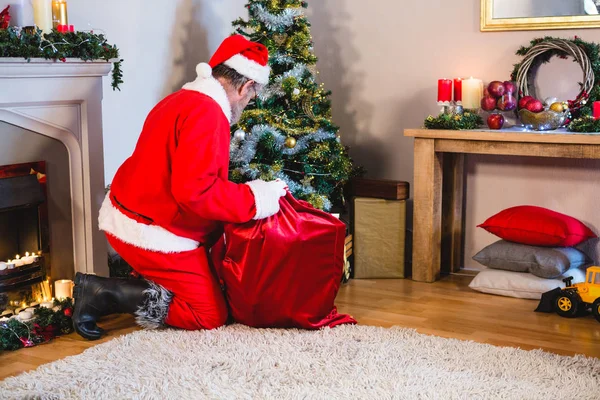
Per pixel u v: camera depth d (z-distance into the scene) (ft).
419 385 7.89
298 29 12.60
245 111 12.16
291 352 8.87
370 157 14.58
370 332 9.64
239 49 9.57
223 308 9.82
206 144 9.04
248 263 9.51
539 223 11.76
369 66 14.35
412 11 13.76
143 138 9.39
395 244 12.92
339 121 14.82
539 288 11.45
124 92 12.16
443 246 13.41
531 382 8.02
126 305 9.53
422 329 10.10
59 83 9.89
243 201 9.35
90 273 10.77
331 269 9.77
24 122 9.72
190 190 8.91
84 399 7.57
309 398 7.57
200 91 9.52
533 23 12.64
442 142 12.32
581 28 12.32
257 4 12.32
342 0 14.48
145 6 12.41
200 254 9.70
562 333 9.94
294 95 12.21
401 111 14.14
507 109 12.24
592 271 10.73
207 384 7.90
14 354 9.09
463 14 13.29
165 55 12.91
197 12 13.57
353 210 12.98
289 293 9.64
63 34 9.68
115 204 9.57
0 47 8.85
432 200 12.52
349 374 8.20
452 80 13.30
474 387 7.84
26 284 10.01
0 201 9.53
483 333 9.93
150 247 9.39
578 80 12.34
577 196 12.54
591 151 11.07
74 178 10.55
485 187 13.35
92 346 9.37
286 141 12.11
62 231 10.50
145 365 8.44
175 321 9.67
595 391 7.77
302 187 12.42
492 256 12.06
